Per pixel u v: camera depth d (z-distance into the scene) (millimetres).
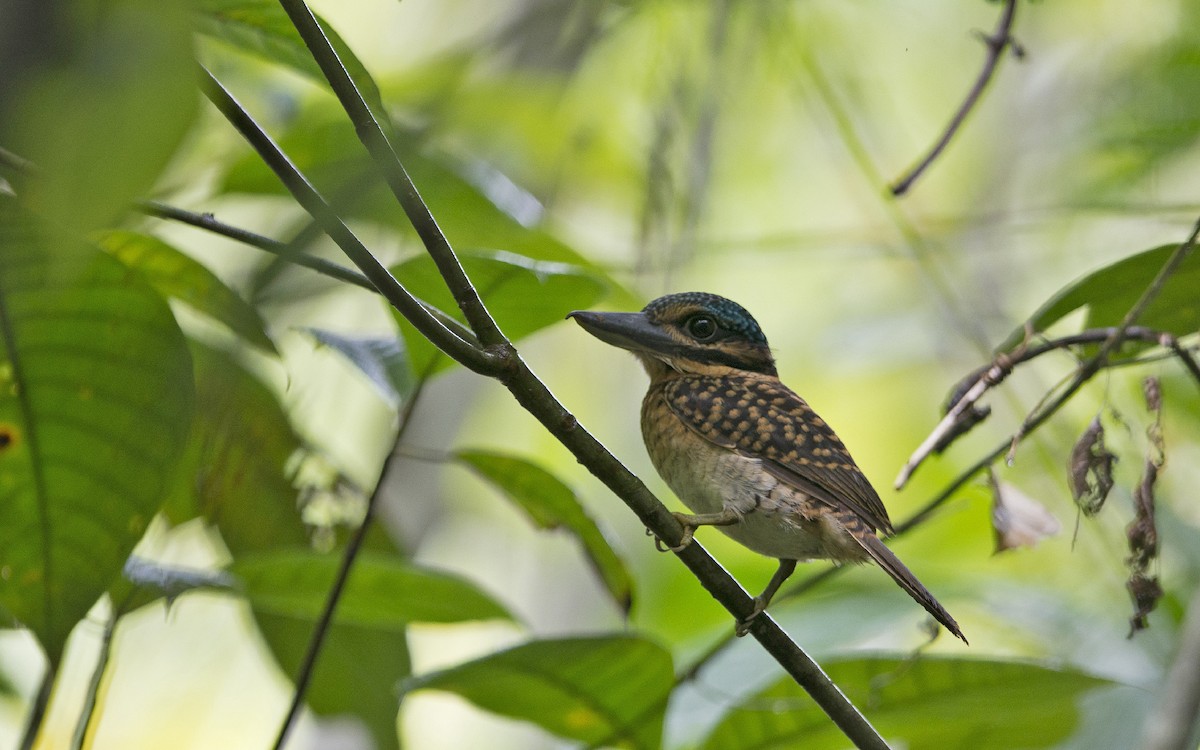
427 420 11445
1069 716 6961
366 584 6215
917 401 13688
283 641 7668
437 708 12969
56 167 1973
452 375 11719
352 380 10141
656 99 10070
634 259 9953
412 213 4629
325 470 7203
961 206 12883
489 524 13070
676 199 9719
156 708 10438
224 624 10609
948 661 5910
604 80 12258
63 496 4992
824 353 13867
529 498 6156
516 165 12180
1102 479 5762
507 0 12359
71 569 4984
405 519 11062
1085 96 11648
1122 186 10672
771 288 14141
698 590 11094
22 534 4961
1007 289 12570
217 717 10562
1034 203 12500
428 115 10727
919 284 13438
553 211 11586
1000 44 6770
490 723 12859
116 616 5402
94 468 5008
